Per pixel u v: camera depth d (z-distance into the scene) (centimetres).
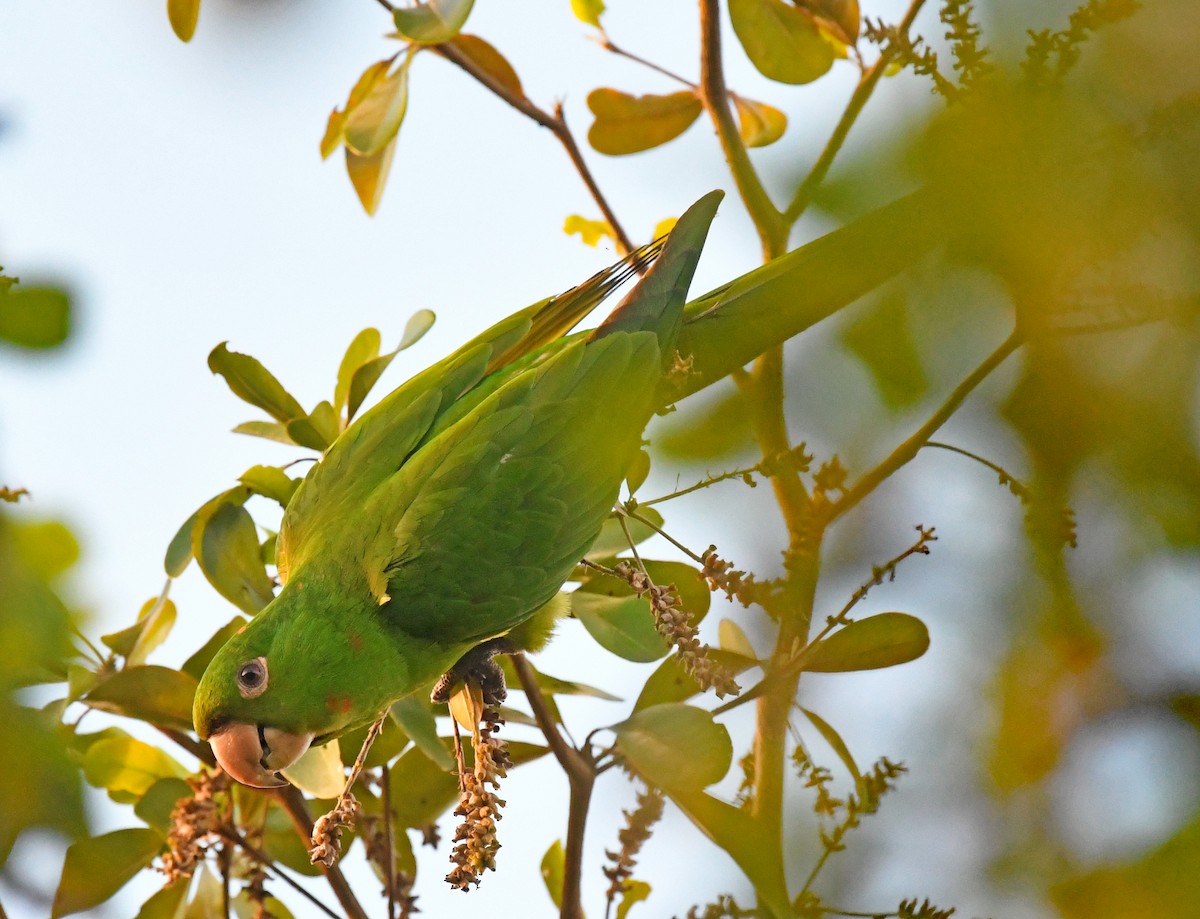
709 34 618
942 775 371
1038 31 320
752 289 614
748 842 602
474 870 608
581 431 616
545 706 611
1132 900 302
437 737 614
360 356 619
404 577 616
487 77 621
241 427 618
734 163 609
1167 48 301
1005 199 316
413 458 618
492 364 620
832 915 427
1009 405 354
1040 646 358
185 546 615
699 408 421
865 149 333
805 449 370
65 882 613
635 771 610
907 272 340
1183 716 338
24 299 463
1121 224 310
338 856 610
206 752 615
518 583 616
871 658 604
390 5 616
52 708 611
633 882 612
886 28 597
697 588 615
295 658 615
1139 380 329
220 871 614
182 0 605
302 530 619
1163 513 339
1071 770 343
